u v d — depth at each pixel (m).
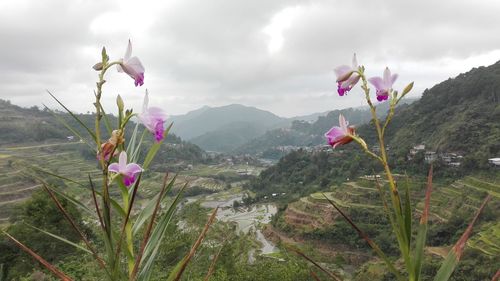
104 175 2.08
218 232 21.80
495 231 34.69
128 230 2.28
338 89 2.24
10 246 15.41
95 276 10.17
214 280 14.91
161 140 2.23
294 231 54.34
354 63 2.20
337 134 2.10
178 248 12.84
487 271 27.56
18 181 47.34
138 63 2.33
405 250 1.81
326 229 49.69
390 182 1.91
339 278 1.91
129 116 2.20
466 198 43.69
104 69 2.19
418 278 1.78
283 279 19.14
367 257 43.38
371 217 48.81
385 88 2.01
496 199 41.38
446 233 39.56
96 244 11.27
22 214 17.47
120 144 2.25
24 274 14.47
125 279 2.03
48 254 15.63
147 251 2.19
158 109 2.25
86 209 2.13
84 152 77.31
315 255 44.81
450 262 1.75
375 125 2.03
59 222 16.34
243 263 23.67
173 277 1.96
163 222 2.22
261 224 64.50
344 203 54.62
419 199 48.22
